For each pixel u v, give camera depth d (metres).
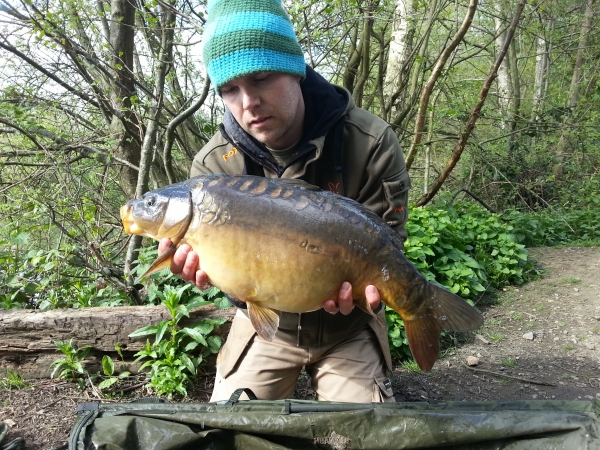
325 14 5.61
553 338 4.36
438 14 8.00
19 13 4.84
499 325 4.62
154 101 5.35
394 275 1.82
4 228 4.22
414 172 11.98
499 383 3.66
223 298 3.53
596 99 12.31
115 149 5.39
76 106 5.54
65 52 5.07
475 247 5.76
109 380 3.18
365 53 7.06
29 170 5.99
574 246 7.38
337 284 1.80
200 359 3.29
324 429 1.97
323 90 2.19
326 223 1.76
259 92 1.97
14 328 3.22
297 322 2.31
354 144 2.21
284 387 2.47
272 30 1.93
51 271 4.14
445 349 4.16
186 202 1.82
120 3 5.31
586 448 1.82
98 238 5.06
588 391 3.54
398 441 1.93
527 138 12.59
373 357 2.38
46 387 3.22
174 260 1.85
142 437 1.95
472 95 9.87
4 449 2.58
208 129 5.75
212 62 1.97
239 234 1.76
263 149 2.27
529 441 1.90
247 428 1.98
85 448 1.87
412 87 7.63
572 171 11.68
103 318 3.26
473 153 9.99
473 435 1.90
